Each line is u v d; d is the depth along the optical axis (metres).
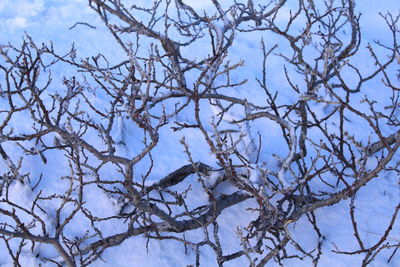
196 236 4.13
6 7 6.95
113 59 6.20
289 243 4.22
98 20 7.06
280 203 3.96
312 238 4.29
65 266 3.74
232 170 3.35
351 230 4.39
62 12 7.16
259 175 4.15
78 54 6.14
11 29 6.48
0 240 3.75
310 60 6.98
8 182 3.32
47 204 4.03
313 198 4.50
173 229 3.88
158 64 6.16
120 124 4.75
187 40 6.83
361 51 7.38
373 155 5.20
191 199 4.39
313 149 5.27
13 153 4.30
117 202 4.17
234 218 4.31
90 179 4.30
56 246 2.86
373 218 4.54
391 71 7.05
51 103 5.02
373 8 8.84
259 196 3.49
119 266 3.83
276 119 4.16
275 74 6.55
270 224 3.67
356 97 6.35
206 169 4.43
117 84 5.61
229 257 3.53
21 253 3.71
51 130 2.54
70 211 4.05
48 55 5.91
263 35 7.37
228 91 5.91
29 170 4.22
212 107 5.48
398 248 4.26
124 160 2.78
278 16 7.97
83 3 7.50
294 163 5.03
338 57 4.54
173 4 7.88
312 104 6.01
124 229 4.08
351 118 5.91
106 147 4.62
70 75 5.59
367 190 4.82
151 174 4.51
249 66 6.57
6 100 4.91
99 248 3.85
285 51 7.11
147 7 7.75
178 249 4.02
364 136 5.62
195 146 4.96
